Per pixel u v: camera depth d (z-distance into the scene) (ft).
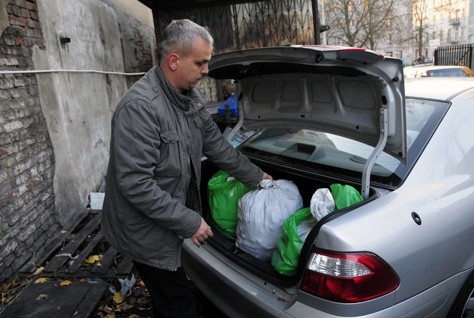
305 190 8.13
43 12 12.59
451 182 6.91
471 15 112.57
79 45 15.21
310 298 5.65
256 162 8.94
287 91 7.88
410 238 5.82
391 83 6.03
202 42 5.59
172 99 5.80
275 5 24.41
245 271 6.81
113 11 19.77
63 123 13.30
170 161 5.86
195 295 9.43
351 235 5.49
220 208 8.08
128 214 6.00
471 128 8.02
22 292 9.05
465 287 6.82
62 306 8.53
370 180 6.86
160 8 23.71
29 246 10.83
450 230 6.35
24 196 10.79
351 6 95.25
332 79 6.88
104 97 17.53
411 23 129.39
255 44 25.03
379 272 5.47
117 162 5.56
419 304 6.00
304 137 8.93
